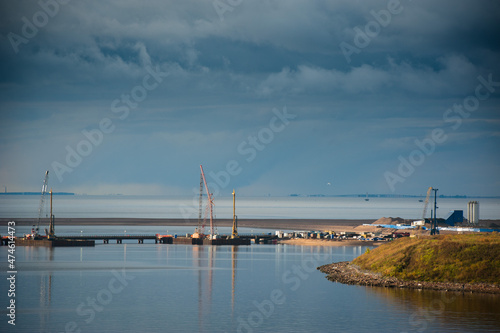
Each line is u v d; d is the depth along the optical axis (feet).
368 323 424.46
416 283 528.22
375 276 568.41
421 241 581.53
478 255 526.98
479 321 418.92
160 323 439.63
